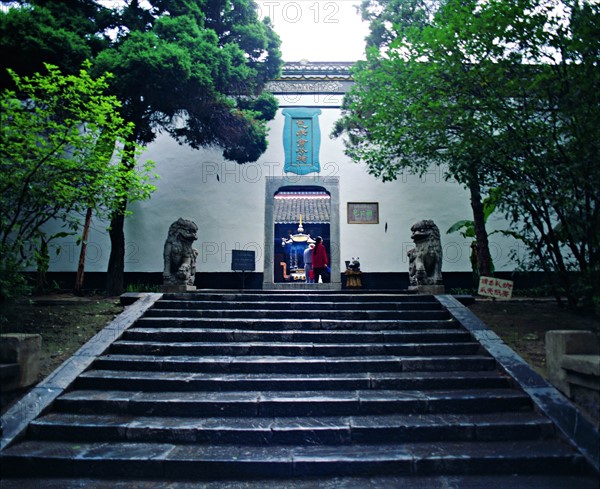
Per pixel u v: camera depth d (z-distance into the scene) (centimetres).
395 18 931
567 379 408
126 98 821
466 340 560
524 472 332
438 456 338
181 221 819
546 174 557
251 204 1199
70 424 381
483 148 577
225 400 414
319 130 1226
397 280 1166
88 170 638
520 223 1130
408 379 453
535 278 1087
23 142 561
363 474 332
